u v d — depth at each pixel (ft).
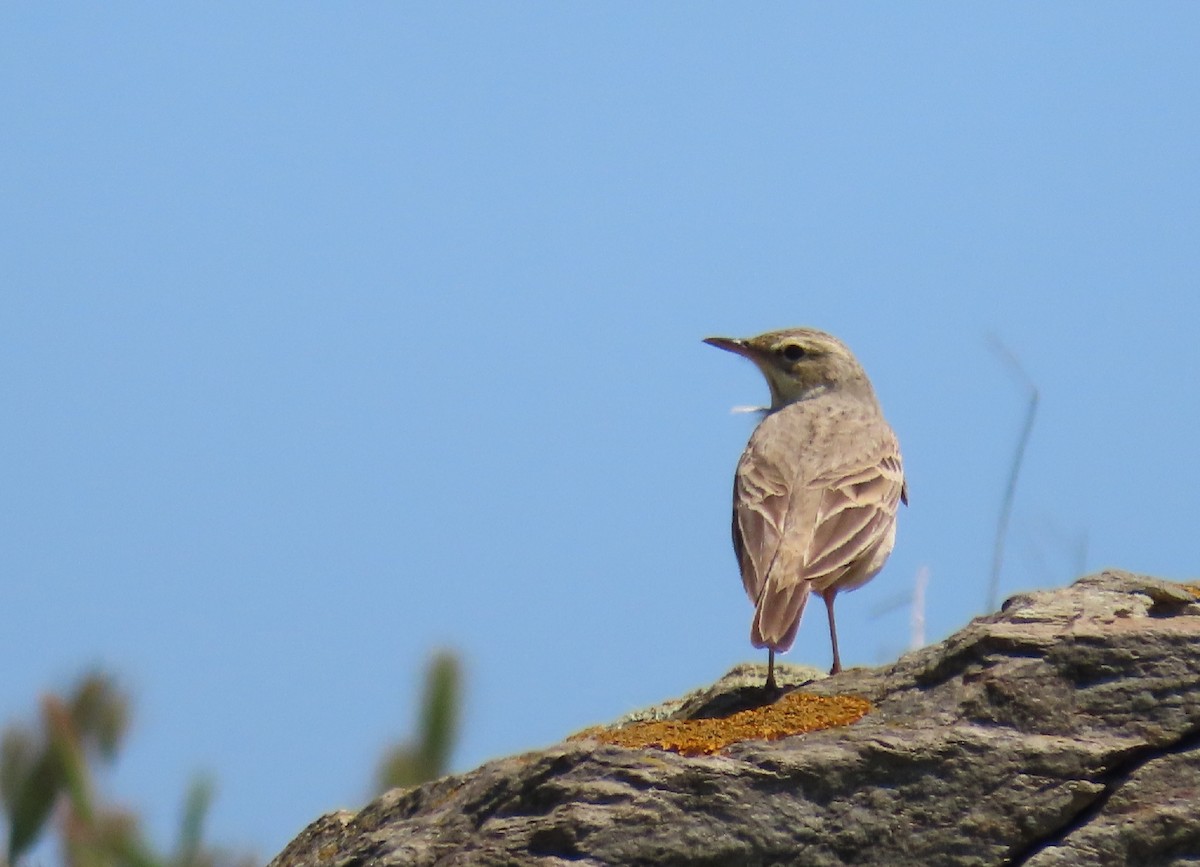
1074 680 36.45
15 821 39.17
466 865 34.35
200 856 40.19
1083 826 34.78
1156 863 34.40
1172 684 36.01
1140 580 40.70
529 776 35.24
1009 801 34.88
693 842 34.30
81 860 38.83
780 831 34.58
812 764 34.94
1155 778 35.09
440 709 42.91
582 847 34.17
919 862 34.60
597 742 36.50
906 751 35.17
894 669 39.37
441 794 37.55
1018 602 40.22
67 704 39.86
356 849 36.22
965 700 36.76
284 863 39.29
